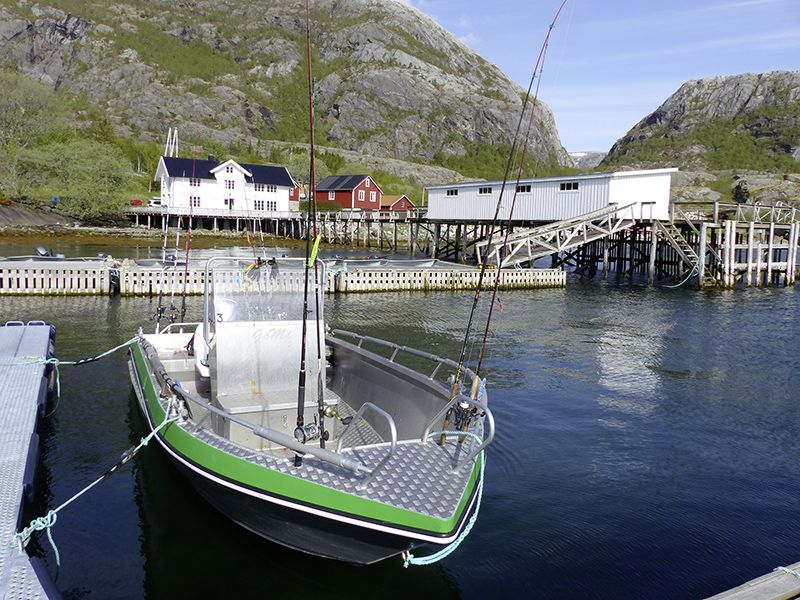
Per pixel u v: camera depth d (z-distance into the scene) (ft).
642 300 89.92
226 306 23.30
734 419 36.37
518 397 39.78
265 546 20.07
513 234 103.40
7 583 14.71
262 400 22.00
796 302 89.20
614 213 110.22
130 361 35.42
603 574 20.15
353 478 16.28
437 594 18.72
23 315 64.28
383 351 52.80
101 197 188.14
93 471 26.43
